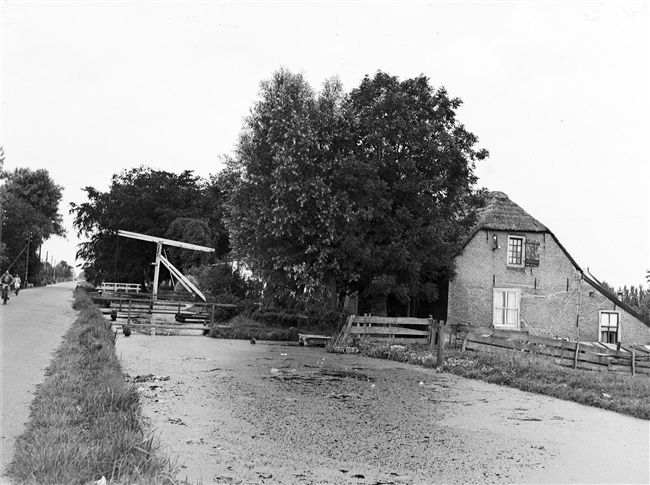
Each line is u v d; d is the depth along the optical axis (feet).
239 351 66.74
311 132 78.59
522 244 99.09
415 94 86.53
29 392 30.76
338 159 80.94
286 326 93.66
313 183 76.48
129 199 208.95
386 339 74.84
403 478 23.15
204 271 135.85
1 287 112.16
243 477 22.16
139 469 19.39
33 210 246.47
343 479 22.59
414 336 80.43
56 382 32.04
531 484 23.08
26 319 73.10
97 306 104.58
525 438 30.53
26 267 239.91
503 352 65.10
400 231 82.38
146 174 221.66
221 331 83.66
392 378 50.49
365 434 29.76
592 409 39.93
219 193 201.36
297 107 82.23
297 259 83.30
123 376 37.86
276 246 83.97
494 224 97.66
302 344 79.30
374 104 84.02
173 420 30.32
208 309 106.83
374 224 83.66
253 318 95.20
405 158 85.05
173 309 127.03
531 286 98.48
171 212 201.36
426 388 45.62
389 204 80.38
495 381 50.31
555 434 31.76
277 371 51.13
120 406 27.53
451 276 92.07
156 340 73.97
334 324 84.38
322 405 36.60
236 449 25.82
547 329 98.17
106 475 18.76
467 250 96.63
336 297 88.48
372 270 84.48
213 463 23.63
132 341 70.64
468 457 26.45
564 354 61.05
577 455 27.58
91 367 38.01
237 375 47.26
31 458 19.26
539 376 50.80
